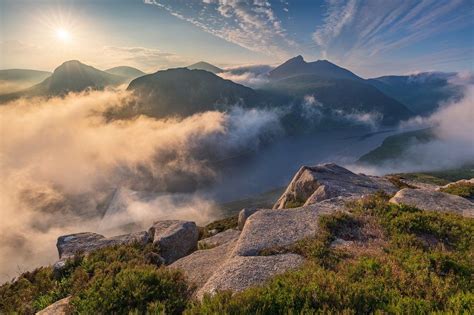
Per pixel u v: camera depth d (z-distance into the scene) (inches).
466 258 348.8
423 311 231.5
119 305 287.0
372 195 696.4
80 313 281.6
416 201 634.8
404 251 375.6
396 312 231.1
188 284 358.0
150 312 272.8
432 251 369.7
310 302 244.8
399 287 277.3
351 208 573.9
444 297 256.1
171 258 604.7
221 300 259.9
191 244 668.1
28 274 542.3
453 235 434.0
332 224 485.4
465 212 579.2
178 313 287.1
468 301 241.4
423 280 287.9
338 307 239.0
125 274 332.2
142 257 507.8
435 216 484.7
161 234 634.8
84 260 486.6
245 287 325.1
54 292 400.5
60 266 493.0
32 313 386.3
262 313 238.7
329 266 355.3
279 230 498.9
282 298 253.3
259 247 446.0
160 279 326.3
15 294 472.7
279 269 361.7
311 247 410.6
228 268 375.6
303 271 315.9
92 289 314.8
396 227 462.9
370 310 242.4
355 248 409.7
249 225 532.7
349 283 272.8
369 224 488.7
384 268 313.3
